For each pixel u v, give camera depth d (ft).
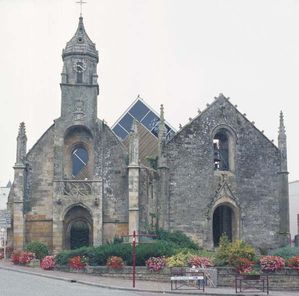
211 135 161.17
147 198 151.02
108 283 104.42
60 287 93.81
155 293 94.89
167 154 156.66
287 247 149.28
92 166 152.87
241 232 158.92
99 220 147.13
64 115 152.76
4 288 88.28
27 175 150.71
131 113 194.18
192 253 124.98
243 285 107.34
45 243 147.74
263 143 165.48
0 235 164.76
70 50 156.35
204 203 157.17
